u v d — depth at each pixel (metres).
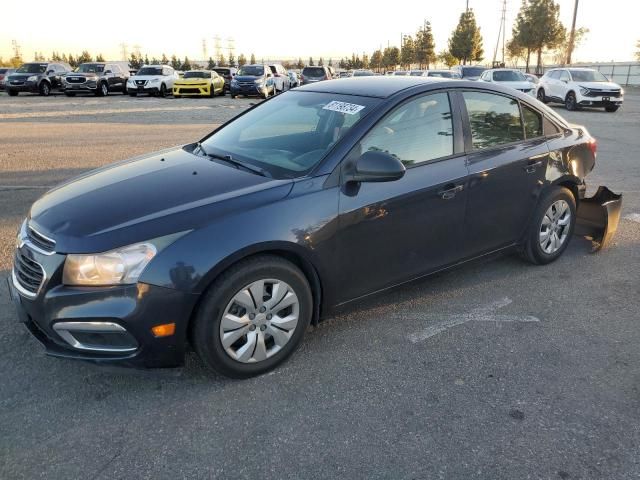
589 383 3.00
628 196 6.89
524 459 2.43
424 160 3.56
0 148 10.02
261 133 3.74
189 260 2.64
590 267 4.64
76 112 17.59
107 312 2.56
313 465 2.38
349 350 3.31
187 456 2.42
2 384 2.90
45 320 2.66
